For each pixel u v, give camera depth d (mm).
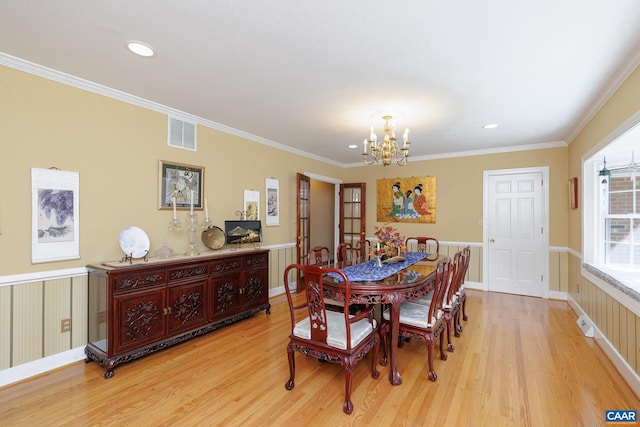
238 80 2561
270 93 2824
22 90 2295
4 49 2104
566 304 4344
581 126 3594
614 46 2004
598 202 3391
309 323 2330
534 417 1905
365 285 2287
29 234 2338
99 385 2252
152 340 2641
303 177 5078
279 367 2547
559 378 2357
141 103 3006
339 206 6512
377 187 6215
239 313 3490
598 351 2824
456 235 5383
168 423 1850
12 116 2252
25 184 2318
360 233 6305
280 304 4348
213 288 3186
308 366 2566
